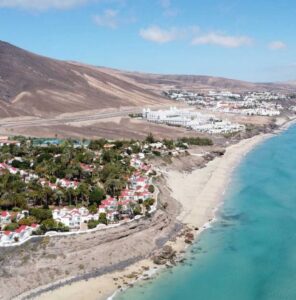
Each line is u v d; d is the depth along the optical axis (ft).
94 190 536.83
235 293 380.78
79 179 619.67
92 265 418.92
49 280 394.11
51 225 447.83
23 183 556.10
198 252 460.14
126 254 442.91
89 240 440.45
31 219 458.50
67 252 424.05
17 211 491.31
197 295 377.30
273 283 398.42
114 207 510.17
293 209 589.73
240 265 431.02
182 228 522.06
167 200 588.09
